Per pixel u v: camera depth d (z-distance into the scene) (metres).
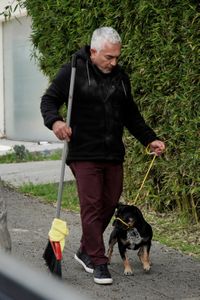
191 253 6.21
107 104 5.01
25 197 9.42
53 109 5.02
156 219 7.52
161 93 7.09
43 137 17.86
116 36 4.95
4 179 10.94
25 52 18.27
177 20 6.66
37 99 17.95
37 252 6.27
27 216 8.09
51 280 1.11
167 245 6.51
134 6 7.23
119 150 5.14
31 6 9.40
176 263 5.85
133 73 7.50
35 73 17.95
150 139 5.29
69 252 6.24
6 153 14.65
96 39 4.94
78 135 5.05
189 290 5.07
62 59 8.91
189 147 6.69
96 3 7.89
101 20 7.93
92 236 5.09
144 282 5.26
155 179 7.69
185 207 7.16
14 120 19.12
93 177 5.04
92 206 5.05
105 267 5.16
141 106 7.48
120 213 5.21
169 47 6.73
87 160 5.04
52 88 5.07
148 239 5.33
